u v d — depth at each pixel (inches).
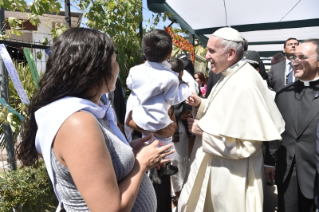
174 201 128.5
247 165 78.7
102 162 33.9
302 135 81.4
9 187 88.1
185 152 117.3
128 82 84.3
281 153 87.0
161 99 74.7
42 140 36.9
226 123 73.5
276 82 160.7
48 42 98.3
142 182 47.6
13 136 94.6
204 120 82.0
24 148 44.3
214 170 82.6
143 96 74.2
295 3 166.6
